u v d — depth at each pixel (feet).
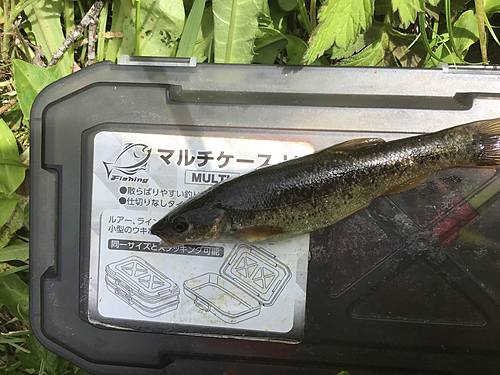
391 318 0.74
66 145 0.75
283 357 0.76
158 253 0.75
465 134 0.71
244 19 0.82
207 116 0.74
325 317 0.75
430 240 0.74
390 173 0.71
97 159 0.75
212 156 0.74
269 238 0.72
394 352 0.75
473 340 0.74
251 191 0.71
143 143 0.74
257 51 0.87
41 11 0.86
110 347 0.77
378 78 0.74
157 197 0.74
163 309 0.76
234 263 0.75
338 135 0.73
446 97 0.74
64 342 0.77
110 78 0.75
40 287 0.76
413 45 0.85
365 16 0.72
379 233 0.74
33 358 0.86
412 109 0.73
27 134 0.89
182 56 0.81
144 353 0.77
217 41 0.83
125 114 0.74
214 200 0.71
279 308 0.75
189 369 0.77
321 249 0.74
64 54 0.87
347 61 0.84
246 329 0.75
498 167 0.73
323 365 0.75
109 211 0.75
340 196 0.71
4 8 0.86
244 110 0.74
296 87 0.74
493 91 0.73
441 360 0.74
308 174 0.71
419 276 0.74
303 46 0.83
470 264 0.74
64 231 0.76
